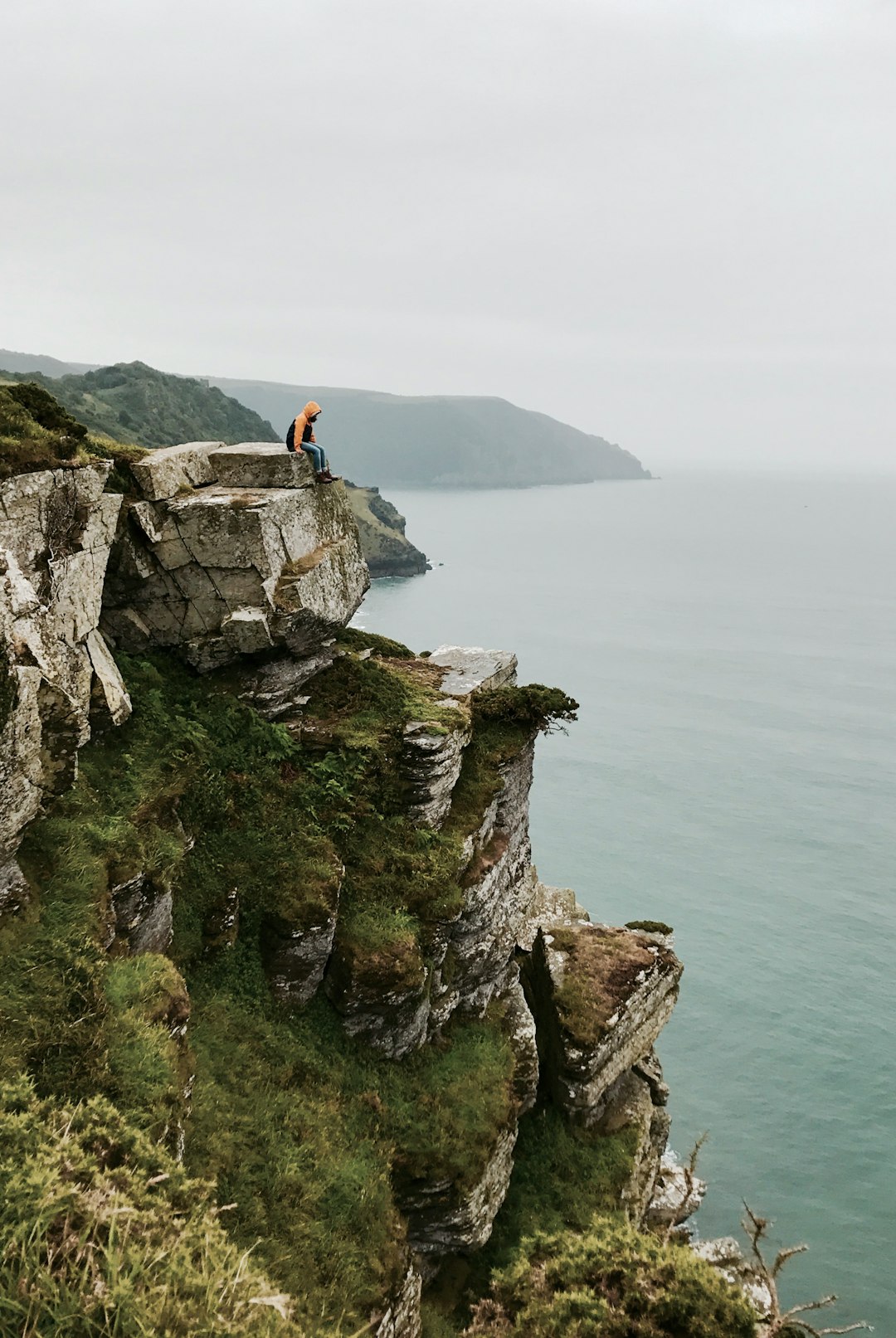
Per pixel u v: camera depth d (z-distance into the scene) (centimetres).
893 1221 4756
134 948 1689
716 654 17812
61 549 1792
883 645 18938
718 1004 6556
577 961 2969
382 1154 1895
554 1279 1131
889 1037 6222
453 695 2772
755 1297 1473
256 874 2070
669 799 10369
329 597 2448
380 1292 1584
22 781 1384
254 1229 1501
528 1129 2578
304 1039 2003
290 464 2434
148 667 2214
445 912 2247
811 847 9231
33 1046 1273
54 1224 811
